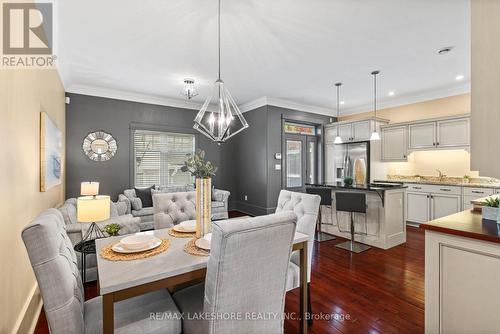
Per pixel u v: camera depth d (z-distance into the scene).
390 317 2.01
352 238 3.62
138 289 1.16
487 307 1.33
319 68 3.73
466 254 1.40
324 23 2.55
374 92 4.90
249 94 5.12
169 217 2.23
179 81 4.30
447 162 4.91
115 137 4.91
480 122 1.30
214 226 1.09
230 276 1.12
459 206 4.20
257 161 5.67
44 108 2.59
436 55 3.29
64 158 4.24
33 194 2.14
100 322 1.24
